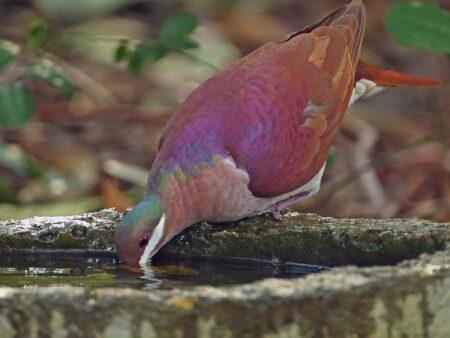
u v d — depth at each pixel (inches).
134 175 621.9
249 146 403.5
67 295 288.7
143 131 685.3
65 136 679.1
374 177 632.4
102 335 288.7
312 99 413.4
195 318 283.9
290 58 416.2
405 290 297.4
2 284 358.0
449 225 372.8
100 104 697.0
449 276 303.7
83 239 404.5
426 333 303.7
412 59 749.9
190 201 400.2
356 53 436.5
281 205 423.2
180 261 406.0
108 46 746.2
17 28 756.0
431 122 691.4
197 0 804.6
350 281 292.2
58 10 773.9
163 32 546.3
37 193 609.0
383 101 725.3
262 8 806.5
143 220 389.1
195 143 401.1
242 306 284.0
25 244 404.2
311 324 291.0
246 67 414.9
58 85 550.9
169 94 713.6
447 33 490.9
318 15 803.4
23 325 293.6
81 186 616.1
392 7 494.6
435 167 646.5
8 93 540.1
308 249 388.2
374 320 295.9
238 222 411.2
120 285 357.7
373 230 374.9
